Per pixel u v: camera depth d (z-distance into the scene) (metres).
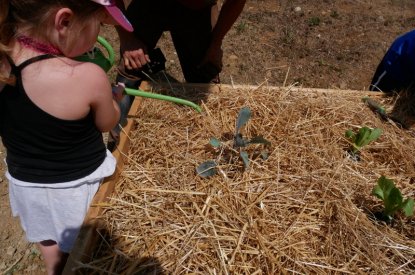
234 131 2.22
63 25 1.38
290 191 1.90
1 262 2.51
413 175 2.04
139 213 1.79
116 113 1.64
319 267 1.62
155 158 2.07
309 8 4.70
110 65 1.96
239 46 4.16
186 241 1.68
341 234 1.72
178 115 2.31
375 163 2.11
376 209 1.86
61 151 1.57
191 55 2.77
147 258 1.64
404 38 2.58
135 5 2.50
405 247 1.70
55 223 1.72
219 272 1.59
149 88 2.49
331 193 1.88
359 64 4.00
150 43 2.58
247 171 1.97
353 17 4.58
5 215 2.74
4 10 1.32
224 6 2.41
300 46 4.18
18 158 1.60
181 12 2.50
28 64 1.40
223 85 2.52
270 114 2.33
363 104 2.46
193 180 1.94
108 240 1.71
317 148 2.11
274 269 1.60
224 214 1.79
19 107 1.45
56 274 1.92
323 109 2.36
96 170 1.72
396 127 2.32
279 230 1.74
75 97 1.44
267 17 4.54
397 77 2.62
